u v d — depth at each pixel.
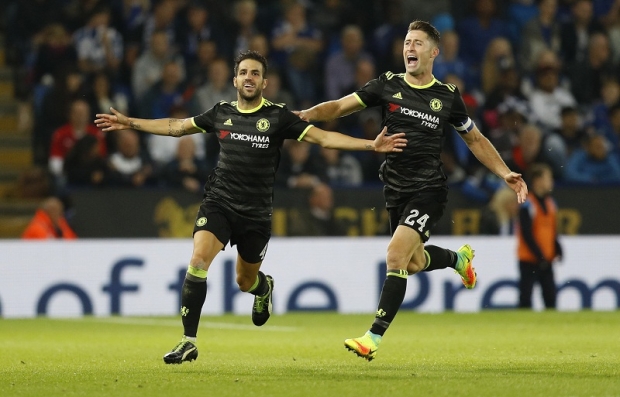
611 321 44.84
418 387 20.42
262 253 26.23
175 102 61.34
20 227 58.47
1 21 68.19
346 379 22.02
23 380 22.23
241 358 28.00
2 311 49.84
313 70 65.19
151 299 51.03
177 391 19.95
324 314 50.62
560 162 61.69
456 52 65.06
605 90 67.19
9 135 63.84
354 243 52.69
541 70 65.00
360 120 62.38
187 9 64.44
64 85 60.72
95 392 19.94
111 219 55.19
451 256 29.34
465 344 33.12
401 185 25.73
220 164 25.61
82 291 50.59
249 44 63.88
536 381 21.48
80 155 57.41
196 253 24.61
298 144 58.56
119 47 63.53
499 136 60.97
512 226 57.06
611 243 53.91
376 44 66.44
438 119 25.55
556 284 53.28
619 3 70.25
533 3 68.44
